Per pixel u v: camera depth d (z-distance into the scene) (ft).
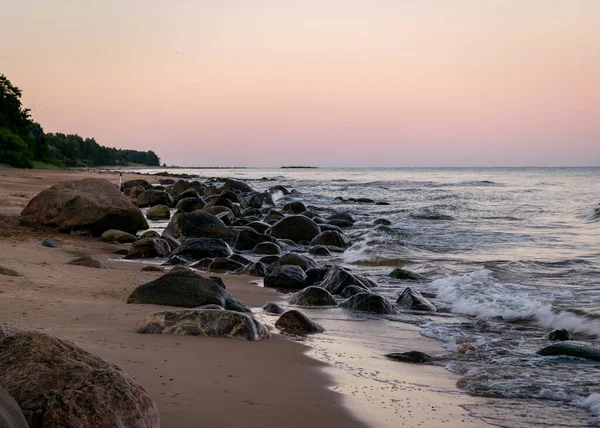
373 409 19.52
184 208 109.09
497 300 38.81
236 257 55.31
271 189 171.73
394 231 79.00
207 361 22.82
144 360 21.98
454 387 22.77
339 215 96.12
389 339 30.50
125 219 70.28
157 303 33.22
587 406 20.80
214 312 27.48
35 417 12.70
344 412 18.89
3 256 46.06
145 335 25.86
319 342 28.60
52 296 32.78
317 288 39.24
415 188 211.20
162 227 86.94
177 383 19.75
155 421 14.06
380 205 136.98
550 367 25.48
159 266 51.85
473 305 38.37
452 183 250.16
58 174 229.25
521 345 29.53
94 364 14.80
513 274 49.52
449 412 19.83
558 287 43.78
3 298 30.58
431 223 94.73
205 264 53.26
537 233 80.18
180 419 16.67
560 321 33.99
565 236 76.69
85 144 594.65
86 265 46.44
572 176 356.18
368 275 52.03
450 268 54.19
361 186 229.25
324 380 22.12
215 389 19.62
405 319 35.58
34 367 13.88
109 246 63.21
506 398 21.62
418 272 52.75
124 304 32.63
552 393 21.98
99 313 29.60
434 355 27.63
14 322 25.89
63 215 68.44
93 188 71.72
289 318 31.32
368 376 23.40
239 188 166.61
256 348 25.76
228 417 17.24
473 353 27.86
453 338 30.76
